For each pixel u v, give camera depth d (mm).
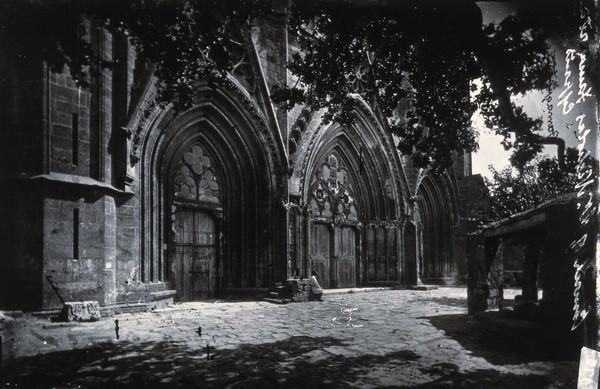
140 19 7930
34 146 13688
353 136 26719
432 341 10312
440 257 31594
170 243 18938
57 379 7328
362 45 9977
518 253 32719
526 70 7793
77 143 14398
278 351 9344
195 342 10297
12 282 13312
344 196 27078
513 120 8094
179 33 8398
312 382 7156
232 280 21062
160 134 17828
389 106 10977
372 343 10125
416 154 11227
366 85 11016
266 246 20938
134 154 16047
